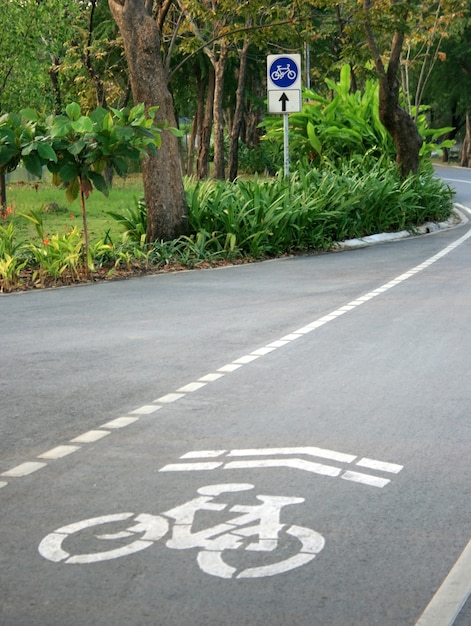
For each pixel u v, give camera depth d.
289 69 25.62
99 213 33.69
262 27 25.30
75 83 48.03
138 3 21.58
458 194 44.72
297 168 33.81
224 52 46.72
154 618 4.68
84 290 16.92
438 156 111.31
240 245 21.66
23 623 4.65
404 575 5.15
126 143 18.34
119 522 5.95
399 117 33.00
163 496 6.41
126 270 19.44
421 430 7.95
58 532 5.81
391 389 9.35
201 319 13.61
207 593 4.95
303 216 22.98
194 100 59.28
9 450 7.60
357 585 5.03
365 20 30.67
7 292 16.97
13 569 5.27
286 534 5.72
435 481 6.69
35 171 17.95
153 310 14.49
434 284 16.77
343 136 36.06
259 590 4.98
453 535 5.71
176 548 5.53
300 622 4.64
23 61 35.84
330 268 19.58
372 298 15.30
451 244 23.97
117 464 7.16
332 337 12.08
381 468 6.98
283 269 19.55
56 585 5.06
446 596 4.90
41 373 10.35
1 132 17.95
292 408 8.70
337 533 5.74
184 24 35.00
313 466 7.02
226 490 6.51
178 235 21.72
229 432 7.96
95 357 11.13
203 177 55.41
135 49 21.55
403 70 43.16
